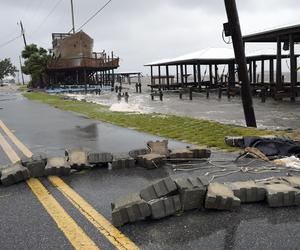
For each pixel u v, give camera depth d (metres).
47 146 9.26
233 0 11.22
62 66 53.75
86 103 24.77
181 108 25.19
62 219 4.42
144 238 3.83
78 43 55.88
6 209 4.84
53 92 50.69
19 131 12.09
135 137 10.21
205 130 10.79
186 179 4.61
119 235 3.92
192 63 46.72
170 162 6.89
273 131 10.31
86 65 52.72
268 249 3.54
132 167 6.76
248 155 7.09
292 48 26.61
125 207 4.18
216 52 42.97
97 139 10.08
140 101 34.28
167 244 3.68
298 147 7.29
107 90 58.09
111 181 5.94
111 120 14.19
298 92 29.48
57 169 6.32
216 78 51.38
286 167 6.31
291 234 3.83
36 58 63.03
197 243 3.68
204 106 26.42
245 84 11.62
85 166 6.65
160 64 49.34
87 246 3.72
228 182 5.41
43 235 4.01
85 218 4.43
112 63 55.66
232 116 19.14
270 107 23.33
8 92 56.16
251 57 41.72
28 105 24.58
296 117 18.02
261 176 5.86
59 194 5.37
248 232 3.89
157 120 13.58
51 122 14.34
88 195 5.29
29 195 5.37
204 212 4.42
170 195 4.47
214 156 7.31
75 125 13.19
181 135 10.14
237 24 11.38
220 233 3.88
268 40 31.70
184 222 4.17
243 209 4.50
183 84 49.22
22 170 6.03
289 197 4.55
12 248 3.75
